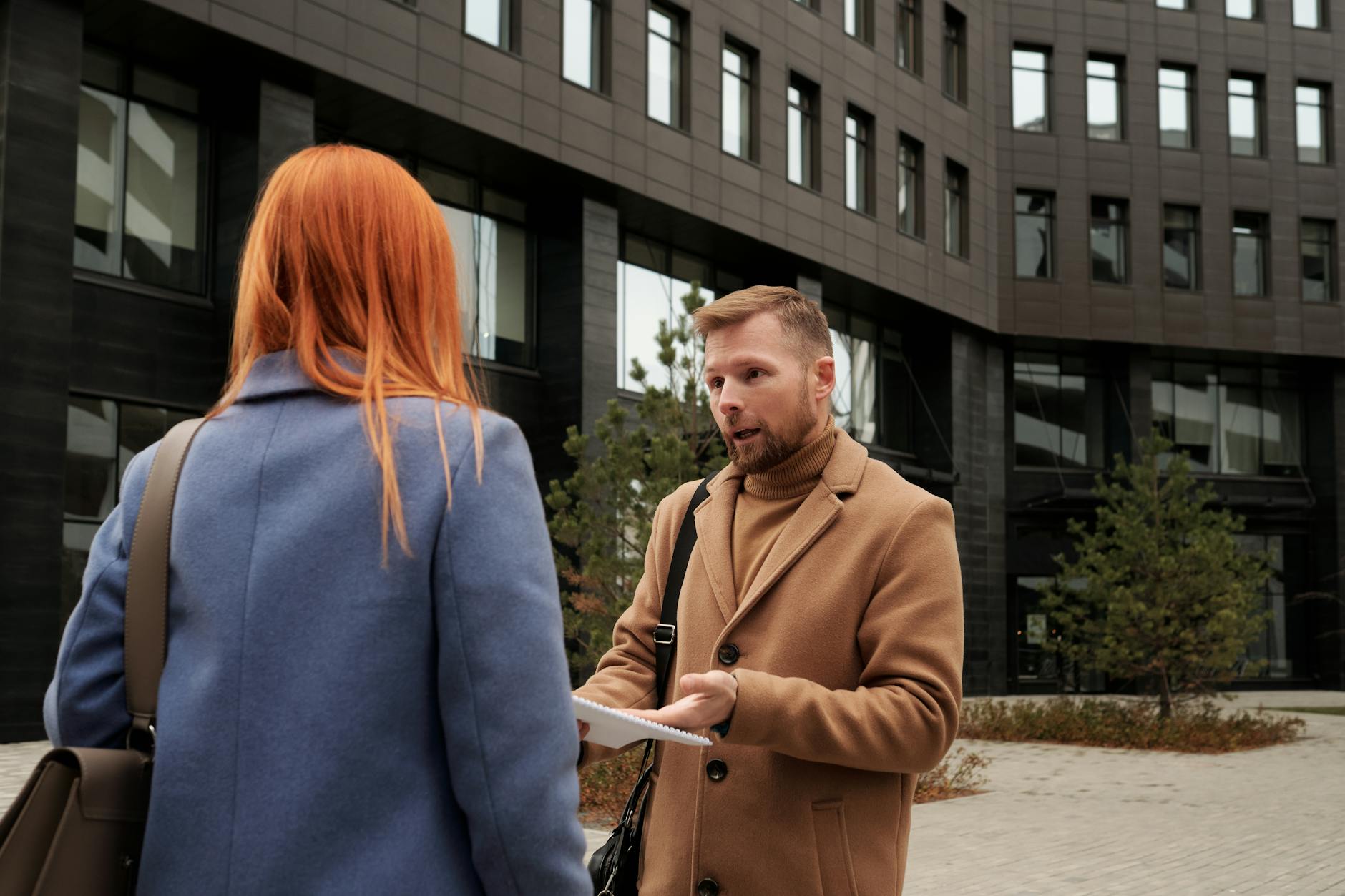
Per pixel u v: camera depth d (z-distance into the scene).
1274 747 16.66
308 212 1.41
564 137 20.22
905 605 2.13
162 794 1.23
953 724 2.08
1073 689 30.91
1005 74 32.16
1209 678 17.27
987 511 30.92
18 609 13.66
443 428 1.33
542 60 19.92
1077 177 32.19
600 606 9.77
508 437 1.37
